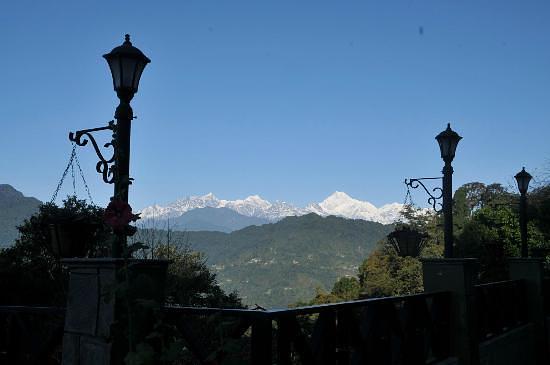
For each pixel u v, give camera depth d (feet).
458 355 20.79
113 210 10.13
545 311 34.58
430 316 19.36
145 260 10.84
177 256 50.31
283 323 11.46
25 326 14.20
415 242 31.19
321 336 12.81
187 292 46.70
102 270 10.97
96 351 10.82
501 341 26.18
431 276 21.68
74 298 11.60
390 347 15.98
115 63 14.90
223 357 10.98
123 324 10.55
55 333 13.10
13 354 14.37
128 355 9.04
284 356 11.41
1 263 38.91
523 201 38.83
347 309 14.01
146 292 10.87
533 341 31.24
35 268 39.65
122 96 14.87
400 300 17.03
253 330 10.84
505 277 46.03
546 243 59.47
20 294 38.32
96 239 19.52
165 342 11.16
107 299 9.96
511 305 29.76
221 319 11.05
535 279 32.04
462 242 68.08
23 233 41.83
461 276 20.99
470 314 21.15
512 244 62.75
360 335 14.40
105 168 16.19
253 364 10.75
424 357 18.57
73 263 11.57
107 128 16.21
